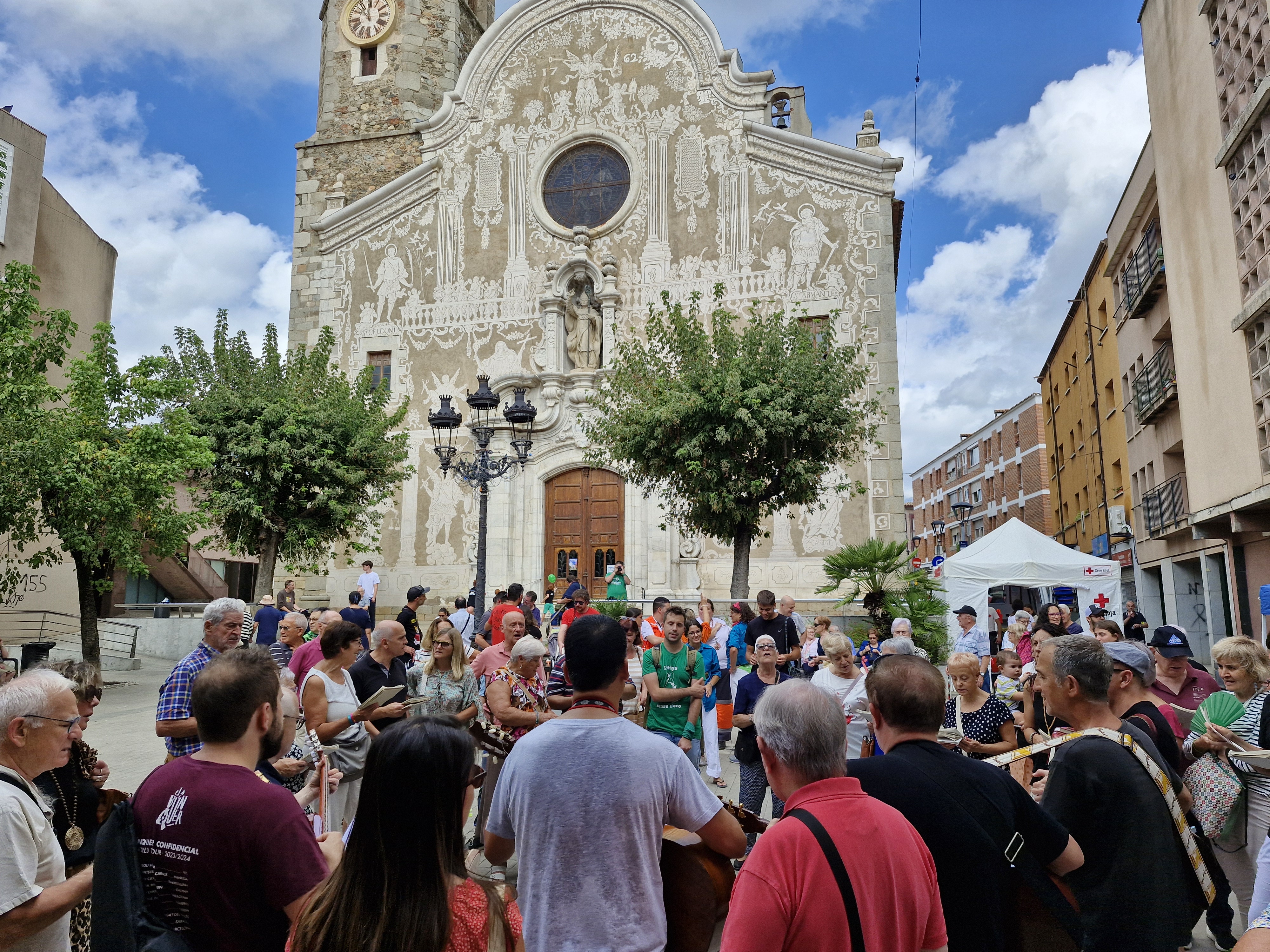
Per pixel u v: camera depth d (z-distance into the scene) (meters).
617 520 23.41
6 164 19.86
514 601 11.91
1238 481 15.80
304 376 21.89
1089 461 34.59
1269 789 4.86
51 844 3.35
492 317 25.03
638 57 25.23
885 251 23.06
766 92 24.55
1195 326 17.64
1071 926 3.11
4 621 23.23
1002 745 5.62
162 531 18.03
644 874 3.10
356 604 14.66
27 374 16.91
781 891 2.61
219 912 2.74
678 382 17.89
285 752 4.86
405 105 28.23
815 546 22.28
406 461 24.73
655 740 3.31
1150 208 23.53
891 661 3.52
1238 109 14.80
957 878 3.07
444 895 2.33
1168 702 6.34
